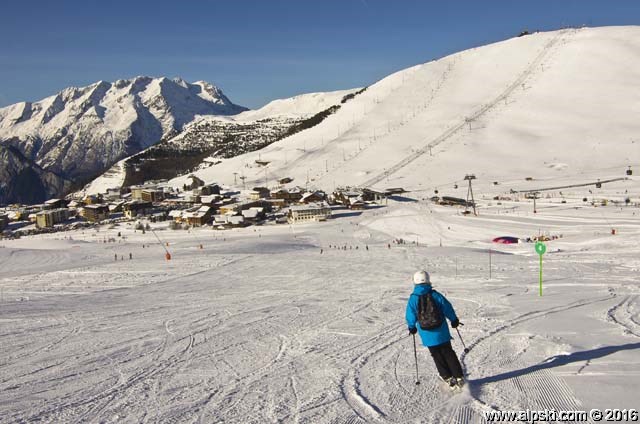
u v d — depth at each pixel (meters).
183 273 34.88
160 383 7.90
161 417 6.36
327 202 108.56
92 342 11.70
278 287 23.38
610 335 8.83
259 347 10.09
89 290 28.50
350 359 8.65
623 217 60.09
